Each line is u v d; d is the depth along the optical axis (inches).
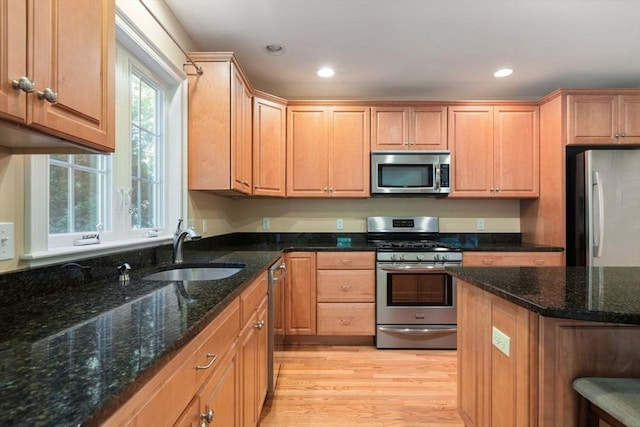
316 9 82.0
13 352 26.4
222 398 44.2
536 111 126.0
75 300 42.3
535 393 44.6
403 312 114.0
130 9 64.6
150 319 34.6
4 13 27.4
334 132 127.0
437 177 123.6
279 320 96.3
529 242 133.0
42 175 44.9
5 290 39.4
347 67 113.7
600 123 114.0
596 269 65.6
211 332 40.0
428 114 126.4
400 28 90.1
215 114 90.3
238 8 81.3
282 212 139.3
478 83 126.8
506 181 126.3
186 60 89.7
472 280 55.7
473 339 61.8
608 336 43.4
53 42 32.3
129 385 21.7
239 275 58.6
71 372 23.1
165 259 78.2
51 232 50.4
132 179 73.0
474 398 61.4
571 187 114.7
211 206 108.8
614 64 111.3
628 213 106.7
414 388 87.1
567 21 86.7
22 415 18.1
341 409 77.4
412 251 115.3
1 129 31.2
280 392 84.9
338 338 118.4
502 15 84.5
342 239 138.5
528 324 45.5
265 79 123.2
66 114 34.2
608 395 38.5
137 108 75.2
